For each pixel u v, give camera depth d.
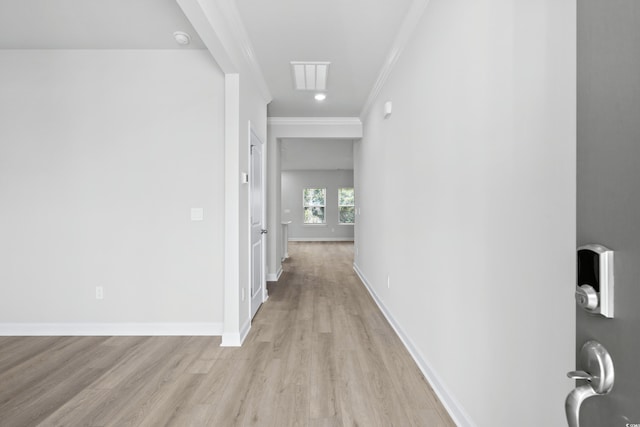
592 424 0.51
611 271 0.48
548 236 1.09
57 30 2.74
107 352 2.69
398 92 3.01
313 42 2.96
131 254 3.08
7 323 3.07
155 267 3.08
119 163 3.07
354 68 3.49
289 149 8.07
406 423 1.79
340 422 1.79
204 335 3.07
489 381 1.46
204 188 3.09
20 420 1.82
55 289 3.07
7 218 3.06
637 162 0.45
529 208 1.19
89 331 3.07
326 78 3.75
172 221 3.08
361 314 3.67
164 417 1.84
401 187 2.92
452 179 1.85
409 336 2.69
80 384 2.19
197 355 2.63
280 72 3.61
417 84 2.46
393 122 3.20
